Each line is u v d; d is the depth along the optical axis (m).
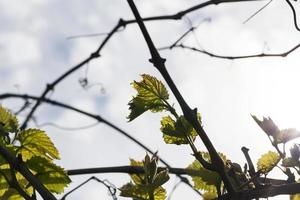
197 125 0.76
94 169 1.05
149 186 0.78
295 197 0.82
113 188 0.92
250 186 0.82
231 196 0.74
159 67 0.78
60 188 0.84
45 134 0.84
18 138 0.84
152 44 0.79
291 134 0.81
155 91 0.83
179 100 0.77
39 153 0.84
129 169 0.87
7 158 0.78
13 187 0.79
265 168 0.81
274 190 0.73
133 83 0.83
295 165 0.80
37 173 0.83
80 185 0.88
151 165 0.80
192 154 0.76
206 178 0.82
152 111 0.83
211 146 0.76
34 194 0.78
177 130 0.81
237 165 0.84
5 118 0.87
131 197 0.79
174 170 1.08
